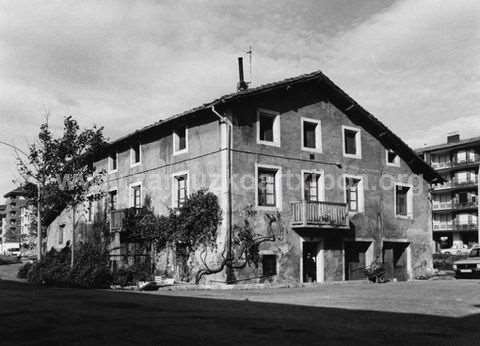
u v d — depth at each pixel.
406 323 9.88
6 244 98.69
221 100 20.44
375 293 16.97
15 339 7.93
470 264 25.48
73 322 9.55
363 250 25.89
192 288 19.91
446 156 66.19
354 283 23.50
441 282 23.19
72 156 24.77
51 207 26.08
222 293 17.34
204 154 22.00
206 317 10.27
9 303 12.88
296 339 7.94
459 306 12.89
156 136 25.48
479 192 59.03
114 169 29.50
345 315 10.98
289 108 23.39
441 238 68.12
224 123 21.05
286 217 22.38
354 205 25.81
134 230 25.11
